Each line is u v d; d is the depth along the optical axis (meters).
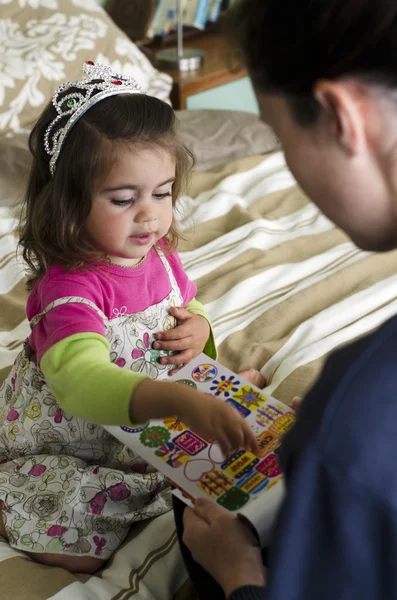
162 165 1.01
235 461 0.85
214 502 0.80
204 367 0.99
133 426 0.89
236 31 0.54
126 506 1.09
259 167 2.06
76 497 1.05
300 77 0.50
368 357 0.48
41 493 1.07
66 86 1.08
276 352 1.37
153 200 1.03
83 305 1.01
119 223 1.01
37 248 1.07
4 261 1.63
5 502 1.07
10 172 1.81
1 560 1.01
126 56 2.23
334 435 0.46
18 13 2.13
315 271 1.63
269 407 0.92
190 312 1.21
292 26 0.48
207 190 1.96
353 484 0.44
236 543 0.76
